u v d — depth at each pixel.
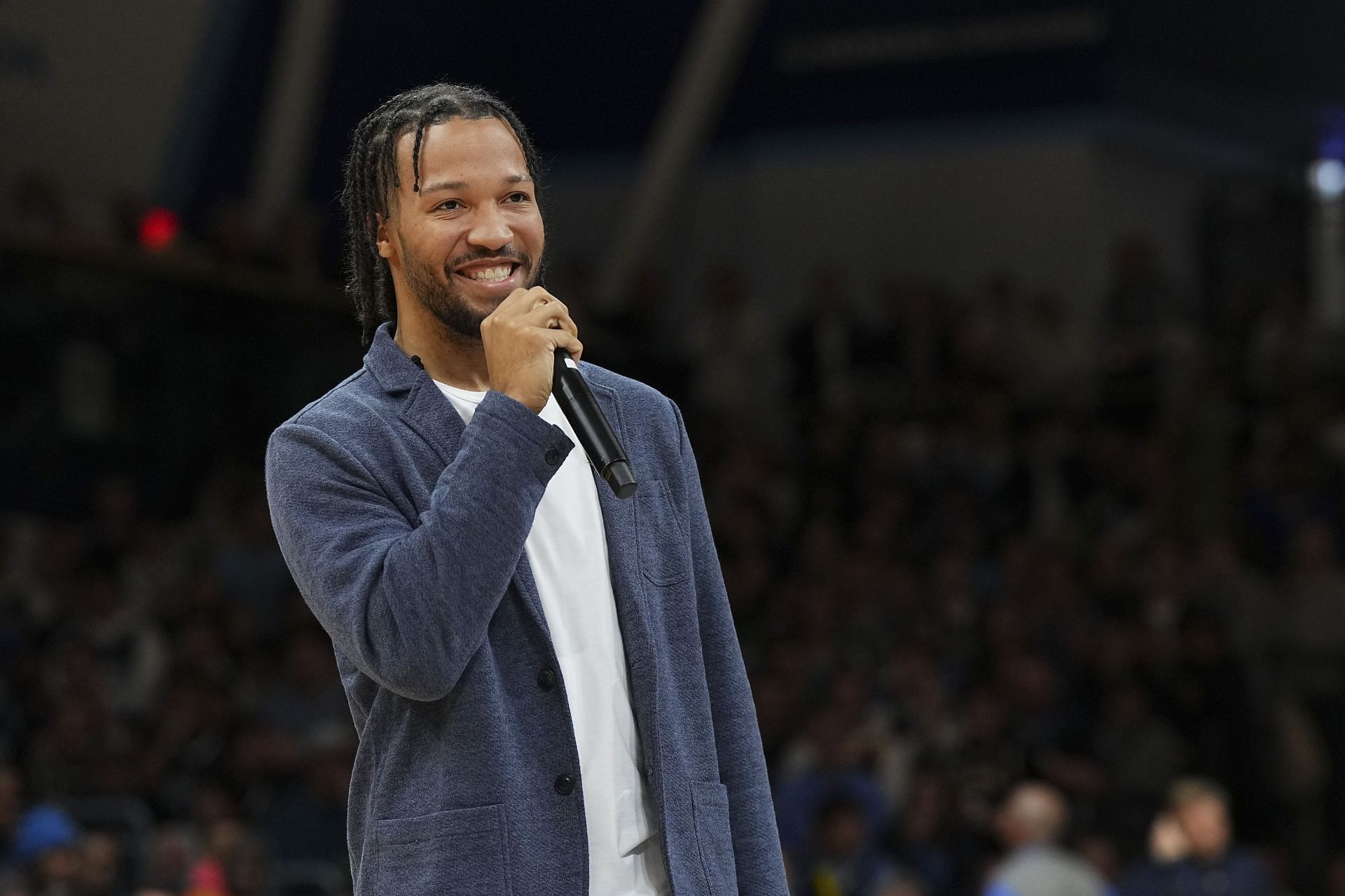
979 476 33.81
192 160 35.62
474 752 6.23
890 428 34.62
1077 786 26.34
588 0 41.34
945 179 43.38
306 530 6.43
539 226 6.76
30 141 33.16
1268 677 29.45
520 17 41.31
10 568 28.03
